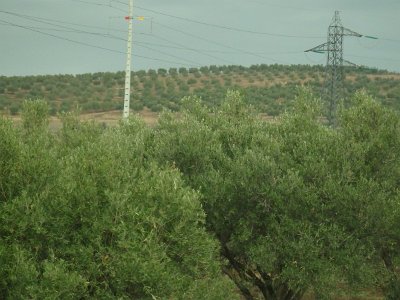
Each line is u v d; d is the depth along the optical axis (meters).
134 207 16.16
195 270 17.64
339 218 22.52
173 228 16.83
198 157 23.58
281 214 22.91
